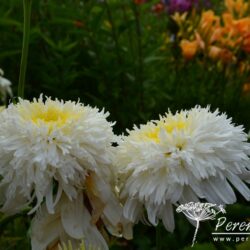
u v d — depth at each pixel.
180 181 0.32
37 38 0.87
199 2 1.04
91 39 0.84
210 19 0.87
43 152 0.32
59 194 0.32
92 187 0.33
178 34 0.95
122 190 0.34
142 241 0.64
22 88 0.42
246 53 0.87
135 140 0.35
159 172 0.33
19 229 0.51
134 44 0.93
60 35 0.92
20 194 0.34
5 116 0.35
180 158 0.33
